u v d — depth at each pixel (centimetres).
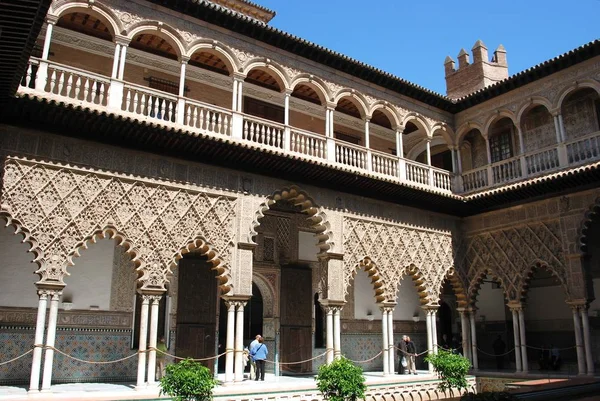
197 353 1227
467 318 1515
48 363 865
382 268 1329
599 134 1262
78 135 967
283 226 1451
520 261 1398
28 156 912
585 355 1255
